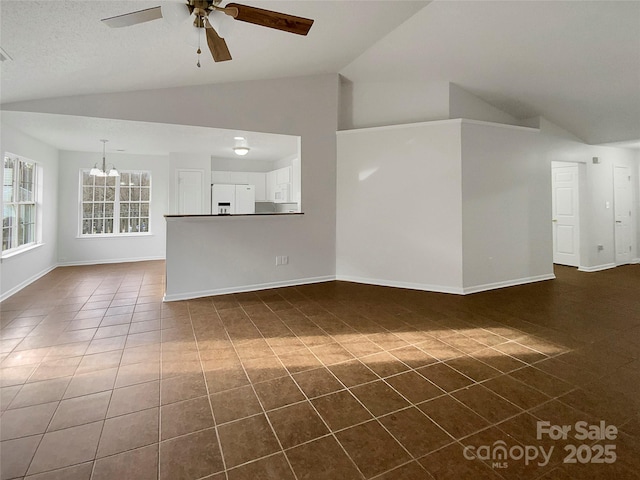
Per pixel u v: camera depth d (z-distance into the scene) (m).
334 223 5.12
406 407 1.97
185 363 2.53
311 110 4.88
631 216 6.62
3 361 2.53
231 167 7.43
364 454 1.59
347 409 1.95
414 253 4.66
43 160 5.50
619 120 4.95
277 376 2.34
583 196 5.94
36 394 2.09
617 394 2.09
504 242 4.75
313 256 5.01
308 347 2.82
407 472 1.48
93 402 2.01
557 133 5.34
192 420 1.85
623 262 6.48
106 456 1.58
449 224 4.43
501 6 3.23
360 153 4.91
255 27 3.05
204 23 2.20
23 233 5.05
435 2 3.36
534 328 3.23
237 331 3.17
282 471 1.49
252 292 4.54
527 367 2.45
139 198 7.09
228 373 2.38
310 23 2.11
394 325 3.33
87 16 2.27
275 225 4.73
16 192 4.75
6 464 1.51
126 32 2.60
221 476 1.47
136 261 6.99
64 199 6.38
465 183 4.38
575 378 2.29
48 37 2.43
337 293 4.48
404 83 4.88
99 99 3.77
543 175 5.12
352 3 3.12
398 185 4.70
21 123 4.10
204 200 6.73
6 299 4.20
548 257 5.22
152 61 3.21
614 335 3.04
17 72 2.85
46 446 1.63
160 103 4.02
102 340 2.94
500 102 4.93
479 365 2.49
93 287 4.81
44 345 2.83
